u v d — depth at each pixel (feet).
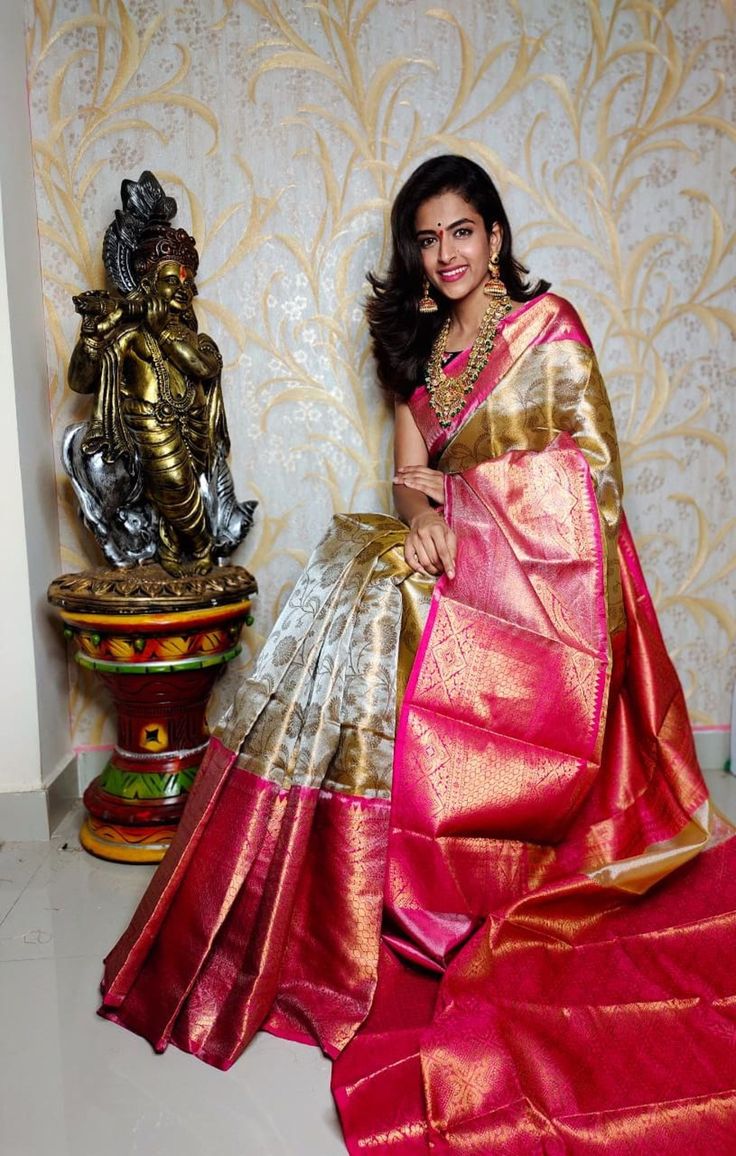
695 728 8.93
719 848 5.97
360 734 5.52
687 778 6.15
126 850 7.09
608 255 8.18
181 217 7.81
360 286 8.00
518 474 5.96
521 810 5.53
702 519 8.65
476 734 5.54
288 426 8.14
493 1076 4.33
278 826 5.32
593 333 8.27
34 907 6.45
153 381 6.96
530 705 5.60
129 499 7.24
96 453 6.99
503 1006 4.79
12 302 7.12
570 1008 4.83
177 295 6.96
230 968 5.17
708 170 8.17
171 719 7.30
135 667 6.86
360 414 8.17
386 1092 4.38
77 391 7.04
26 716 7.47
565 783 5.57
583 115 7.99
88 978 5.57
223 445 7.47
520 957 5.16
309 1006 5.10
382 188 7.90
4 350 7.08
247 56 7.70
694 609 8.77
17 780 7.55
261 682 5.64
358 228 7.93
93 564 8.16
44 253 7.77
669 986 5.08
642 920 5.64
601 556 5.88
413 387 7.11
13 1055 4.85
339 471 8.23
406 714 5.50
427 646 5.57
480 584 5.71
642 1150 3.98
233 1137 4.23
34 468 7.52
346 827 5.42
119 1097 4.52
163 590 6.79
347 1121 4.22
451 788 5.45
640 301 8.27
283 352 8.04
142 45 7.63
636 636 6.31
